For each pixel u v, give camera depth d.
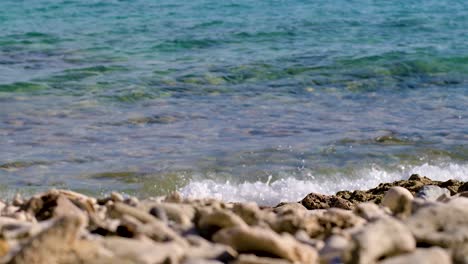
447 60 23.06
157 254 3.94
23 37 26.52
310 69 21.45
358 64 22.52
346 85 19.75
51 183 11.19
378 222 4.17
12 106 16.20
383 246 4.05
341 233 4.63
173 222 4.99
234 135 14.07
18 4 35.22
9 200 10.44
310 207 9.84
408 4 39.66
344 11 36.25
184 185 11.41
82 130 14.27
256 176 11.82
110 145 13.23
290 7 37.06
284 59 22.86
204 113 15.91
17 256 3.81
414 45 26.59
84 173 11.67
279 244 4.12
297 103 17.30
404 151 13.25
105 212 5.45
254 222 5.07
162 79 19.55
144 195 11.01
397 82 20.38
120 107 16.39
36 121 14.90
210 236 4.71
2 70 20.39
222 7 36.19
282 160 12.55
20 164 11.98
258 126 14.81
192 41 26.47
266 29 29.77
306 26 31.12
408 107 17.09
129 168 11.91
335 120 15.53
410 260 3.90
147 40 26.55
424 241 4.32
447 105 17.38
